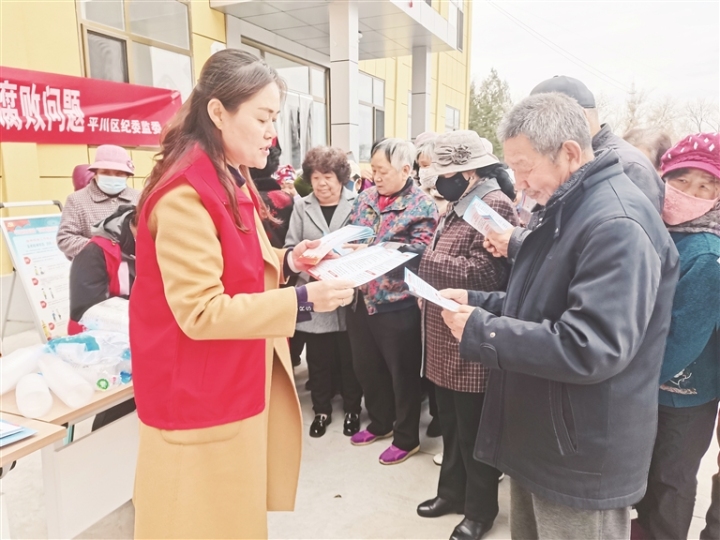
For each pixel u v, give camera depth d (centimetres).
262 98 94
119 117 410
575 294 89
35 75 352
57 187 379
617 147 137
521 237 134
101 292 201
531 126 96
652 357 97
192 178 91
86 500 148
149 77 462
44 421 120
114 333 162
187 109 98
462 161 152
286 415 122
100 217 268
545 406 98
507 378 106
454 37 696
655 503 141
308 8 525
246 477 103
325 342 240
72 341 148
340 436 238
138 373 98
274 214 234
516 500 122
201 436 97
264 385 107
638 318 85
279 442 123
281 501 125
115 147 274
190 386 95
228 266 95
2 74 334
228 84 92
